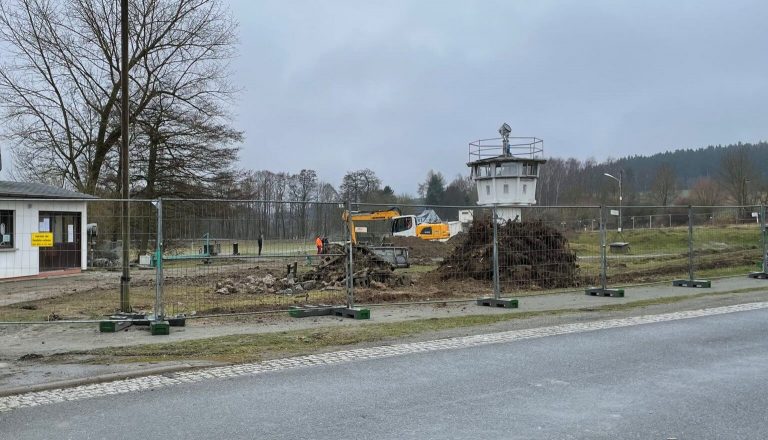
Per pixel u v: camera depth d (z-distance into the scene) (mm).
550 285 17406
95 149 33688
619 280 18922
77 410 5773
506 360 7793
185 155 33562
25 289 18500
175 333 10055
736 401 5789
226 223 11445
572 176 95438
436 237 45969
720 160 78125
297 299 14711
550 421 5238
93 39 32281
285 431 5078
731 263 23547
